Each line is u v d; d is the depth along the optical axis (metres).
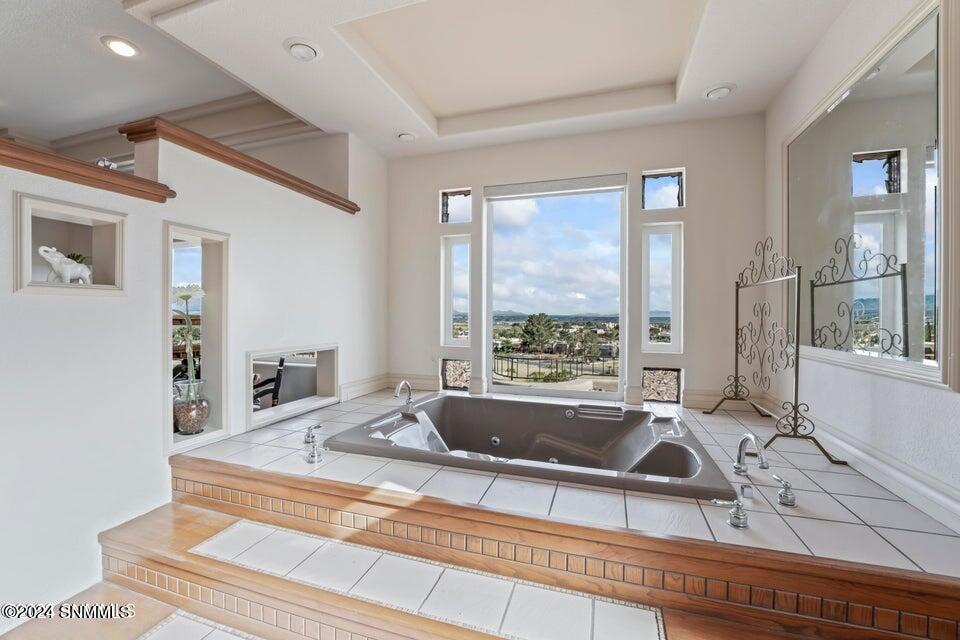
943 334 1.12
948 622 0.96
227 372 1.98
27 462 1.30
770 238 2.34
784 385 2.18
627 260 2.70
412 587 1.22
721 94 2.23
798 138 2.00
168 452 1.73
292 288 2.36
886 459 1.42
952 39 1.08
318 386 2.78
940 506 1.19
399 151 3.09
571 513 1.28
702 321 2.56
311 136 2.82
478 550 1.31
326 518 1.49
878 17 1.38
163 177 1.69
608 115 2.49
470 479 1.53
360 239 2.94
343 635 1.17
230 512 1.63
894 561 1.03
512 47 2.05
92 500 1.47
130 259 1.58
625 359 2.79
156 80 2.54
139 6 1.63
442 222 3.16
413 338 3.22
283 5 1.58
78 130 3.20
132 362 1.60
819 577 1.03
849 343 1.60
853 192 1.55
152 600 1.41
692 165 2.56
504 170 2.95
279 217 2.27
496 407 2.68
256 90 2.22
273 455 1.76
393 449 1.74
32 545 1.31
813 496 1.37
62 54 2.27
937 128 1.15
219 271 1.96
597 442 2.41
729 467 1.62
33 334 1.32
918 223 1.23
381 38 1.99
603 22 1.88
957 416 1.13
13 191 1.26
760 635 1.05
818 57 1.79
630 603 1.17
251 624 1.27
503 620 1.10
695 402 2.58
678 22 1.87
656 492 1.39
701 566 1.12
